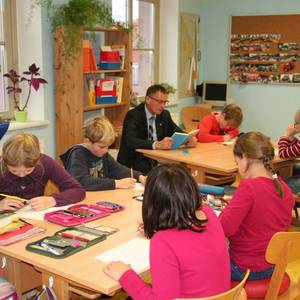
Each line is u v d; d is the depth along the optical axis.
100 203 2.52
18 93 4.29
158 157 3.89
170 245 1.54
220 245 1.62
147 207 1.61
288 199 2.18
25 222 2.18
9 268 2.18
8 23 4.17
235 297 1.60
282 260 1.98
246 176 2.26
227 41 6.70
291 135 3.91
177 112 6.43
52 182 2.71
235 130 4.66
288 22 6.18
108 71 4.57
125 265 1.71
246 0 6.48
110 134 2.87
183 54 6.45
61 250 1.88
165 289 1.50
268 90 6.47
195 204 1.60
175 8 6.20
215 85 6.61
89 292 1.84
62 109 4.31
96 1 4.39
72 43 4.12
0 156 2.47
